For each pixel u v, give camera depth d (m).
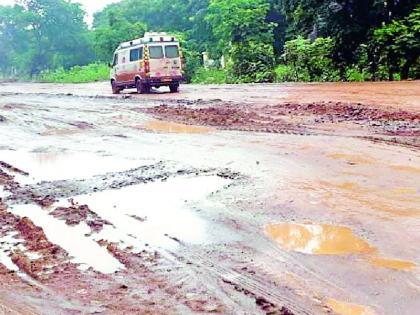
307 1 31.81
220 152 10.66
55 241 6.09
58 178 9.14
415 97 16.98
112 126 15.33
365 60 30.70
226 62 46.16
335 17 30.98
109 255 5.63
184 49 46.84
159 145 11.85
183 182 8.43
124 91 30.06
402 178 8.12
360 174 8.45
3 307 4.57
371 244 5.63
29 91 35.66
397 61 28.31
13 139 13.77
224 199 7.41
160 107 19.05
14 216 7.09
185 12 67.69
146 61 26.03
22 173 9.67
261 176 8.55
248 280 4.88
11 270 5.36
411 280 4.76
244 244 5.78
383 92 18.95
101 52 65.06
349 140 11.22
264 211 6.83
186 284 4.86
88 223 6.67
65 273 5.22
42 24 89.25
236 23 43.91
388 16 29.92
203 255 5.52
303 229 6.15
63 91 33.72
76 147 12.16
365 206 6.85
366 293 4.54
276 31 47.53
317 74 33.69
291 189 7.74
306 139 11.59
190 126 14.48
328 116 14.67
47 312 4.44
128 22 66.00
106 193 8.02
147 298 4.61
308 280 4.84
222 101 19.84
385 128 12.42
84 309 4.45
